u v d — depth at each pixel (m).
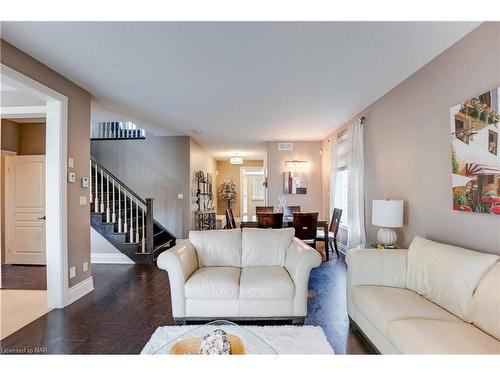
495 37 2.16
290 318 2.78
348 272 2.76
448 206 2.67
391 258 2.67
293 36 2.44
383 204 3.17
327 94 3.89
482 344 1.59
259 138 6.95
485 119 2.21
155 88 3.63
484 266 1.92
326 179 6.73
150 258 5.11
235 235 3.47
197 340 1.83
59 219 3.14
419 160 3.12
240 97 4.00
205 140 7.36
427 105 2.97
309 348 2.32
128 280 4.15
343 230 5.72
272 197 7.14
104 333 2.57
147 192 6.94
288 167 7.14
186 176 6.89
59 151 3.16
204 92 3.79
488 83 2.22
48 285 3.14
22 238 5.04
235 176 11.62
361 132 4.52
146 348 2.31
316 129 5.96
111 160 7.02
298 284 2.78
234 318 2.78
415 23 2.26
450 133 2.60
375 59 2.87
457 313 1.96
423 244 2.53
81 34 2.40
